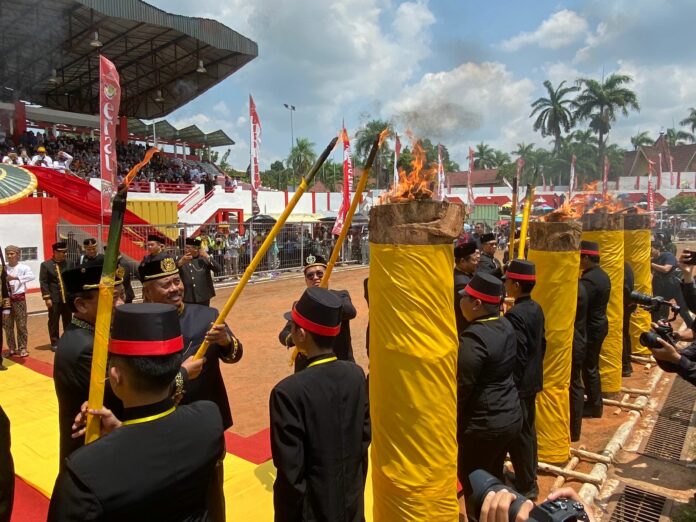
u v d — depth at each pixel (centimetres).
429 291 264
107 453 164
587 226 644
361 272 2094
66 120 2497
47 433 508
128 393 181
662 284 886
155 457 169
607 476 458
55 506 159
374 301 279
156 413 181
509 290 413
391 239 266
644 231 789
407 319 265
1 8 1138
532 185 504
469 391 329
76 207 1491
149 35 2036
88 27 1827
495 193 3972
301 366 365
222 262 1755
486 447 338
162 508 167
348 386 262
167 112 2953
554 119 4247
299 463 245
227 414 341
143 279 347
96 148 2445
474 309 348
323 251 2139
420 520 271
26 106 2206
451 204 269
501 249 2683
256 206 1809
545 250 461
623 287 688
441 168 1831
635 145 4769
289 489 245
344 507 250
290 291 1614
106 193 1090
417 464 270
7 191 920
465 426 339
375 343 280
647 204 2745
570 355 468
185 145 3478
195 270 855
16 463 445
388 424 275
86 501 155
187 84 2616
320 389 253
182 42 2119
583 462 484
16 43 1310
